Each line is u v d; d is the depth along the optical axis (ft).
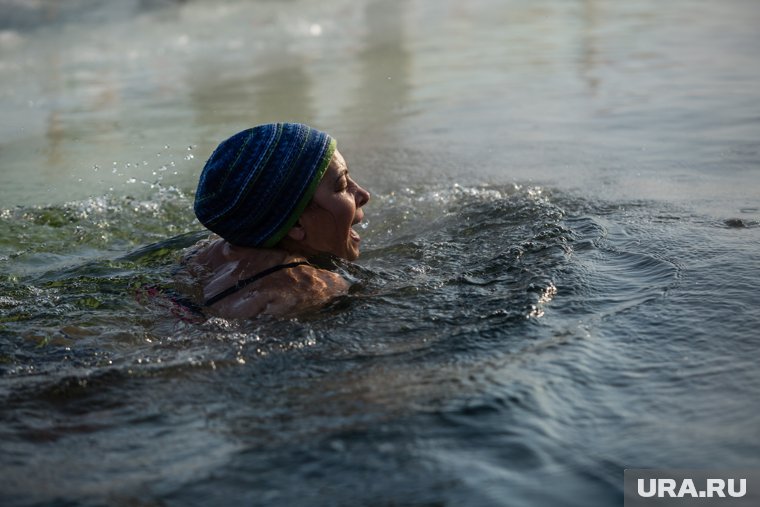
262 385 8.23
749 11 37.47
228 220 11.28
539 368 8.01
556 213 13.55
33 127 24.53
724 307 9.20
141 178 18.69
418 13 44.57
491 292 10.27
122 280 11.77
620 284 10.17
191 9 47.16
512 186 16.53
